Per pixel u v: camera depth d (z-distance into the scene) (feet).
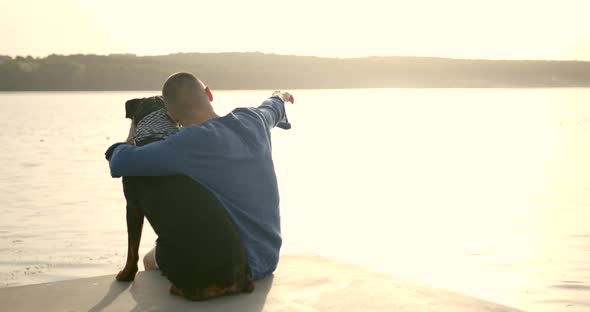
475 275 60.80
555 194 122.52
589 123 388.98
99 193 119.75
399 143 268.82
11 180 139.44
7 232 80.33
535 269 63.31
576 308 48.49
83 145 238.07
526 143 257.55
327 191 132.16
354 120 456.86
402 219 97.86
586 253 70.79
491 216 99.40
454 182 146.41
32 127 350.64
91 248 70.33
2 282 53.57
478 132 332.19
